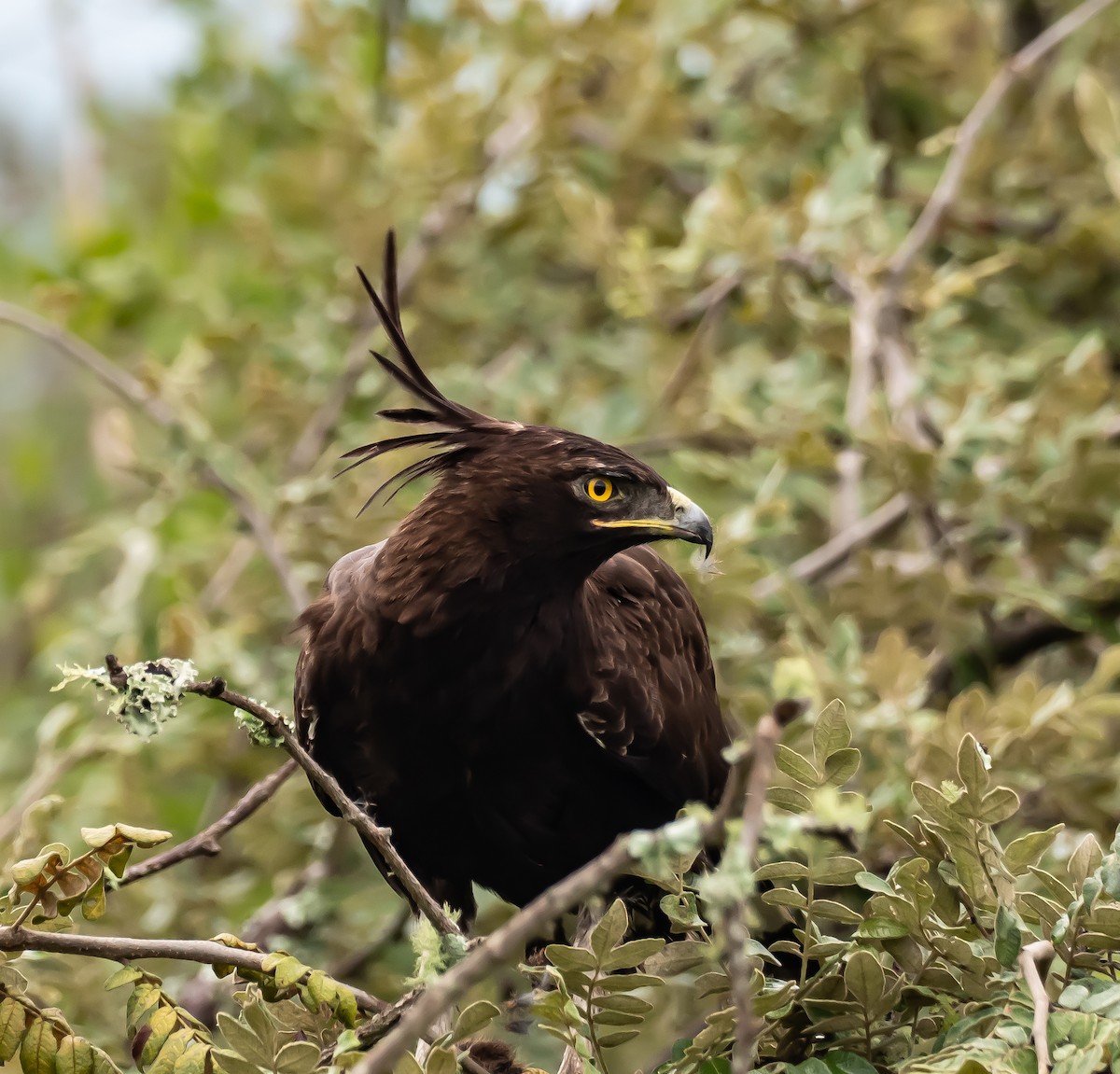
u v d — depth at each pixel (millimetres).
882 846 8305
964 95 12703
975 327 12336
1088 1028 5090
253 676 10242
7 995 5520
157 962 9281
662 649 8070
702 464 10609
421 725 7426
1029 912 5969
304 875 9664
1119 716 9836
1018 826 8734
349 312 12445
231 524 12133
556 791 7633
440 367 12773
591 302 13070
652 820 7812
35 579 13172
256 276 13117
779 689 6945
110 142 15070
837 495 11273
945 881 5969
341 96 12586
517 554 7301
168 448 11289
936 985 5852
